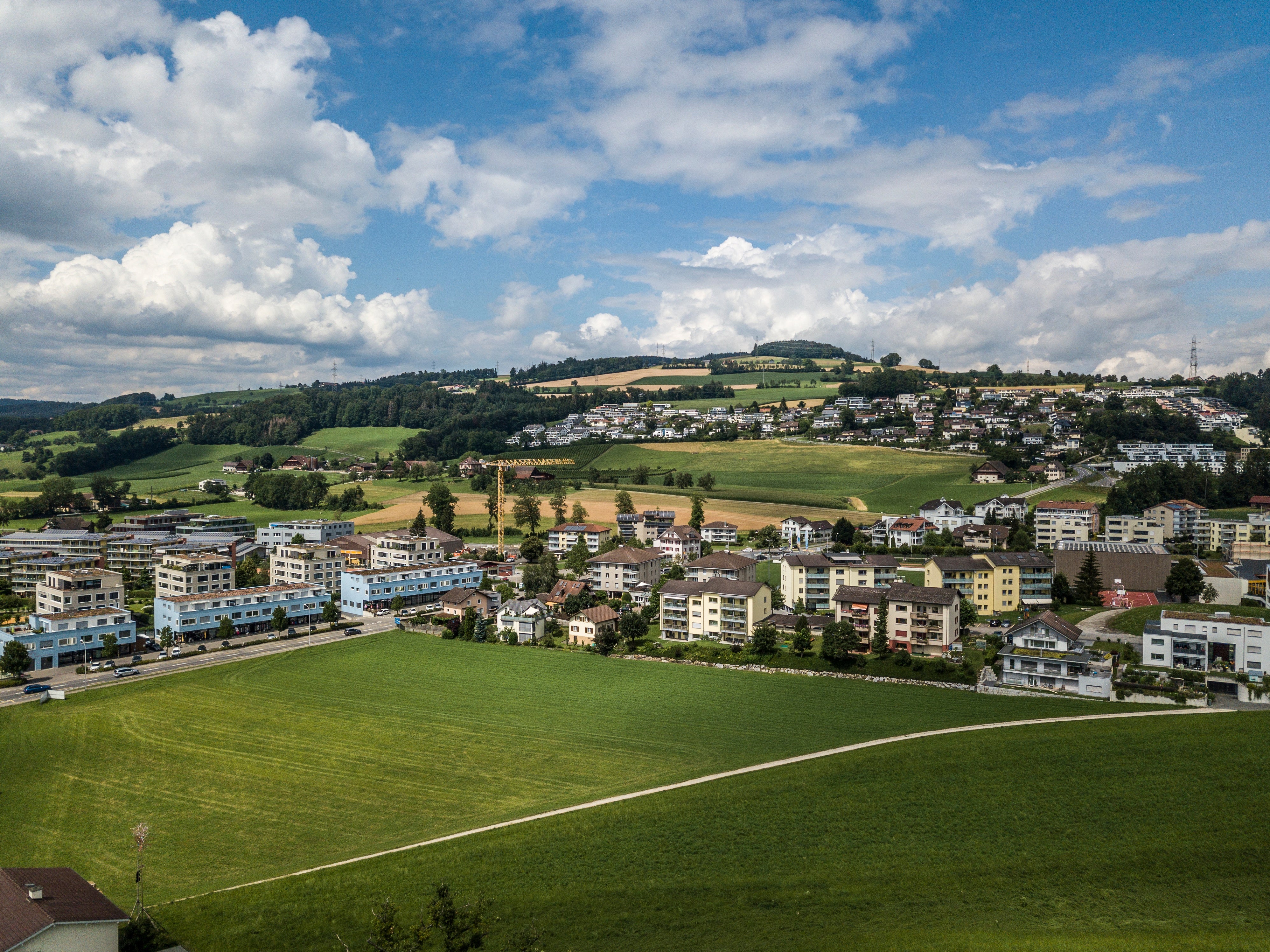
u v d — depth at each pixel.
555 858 66.75
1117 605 152.75
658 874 63.94
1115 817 70.75
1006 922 55.34
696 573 169.62
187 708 109.81
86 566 186.88
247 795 83.12
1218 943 51.53
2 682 119.94
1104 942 51.88
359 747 95.44
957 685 112.94
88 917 50.25
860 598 136.25
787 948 52.47
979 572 154.50
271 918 58.91
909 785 77.75
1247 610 140.38
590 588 178.38
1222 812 70.81
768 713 102.94
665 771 85.44
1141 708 98.69
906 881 61.88
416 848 69.06
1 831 76.12
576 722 102.38
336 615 164.38
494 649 140.62
